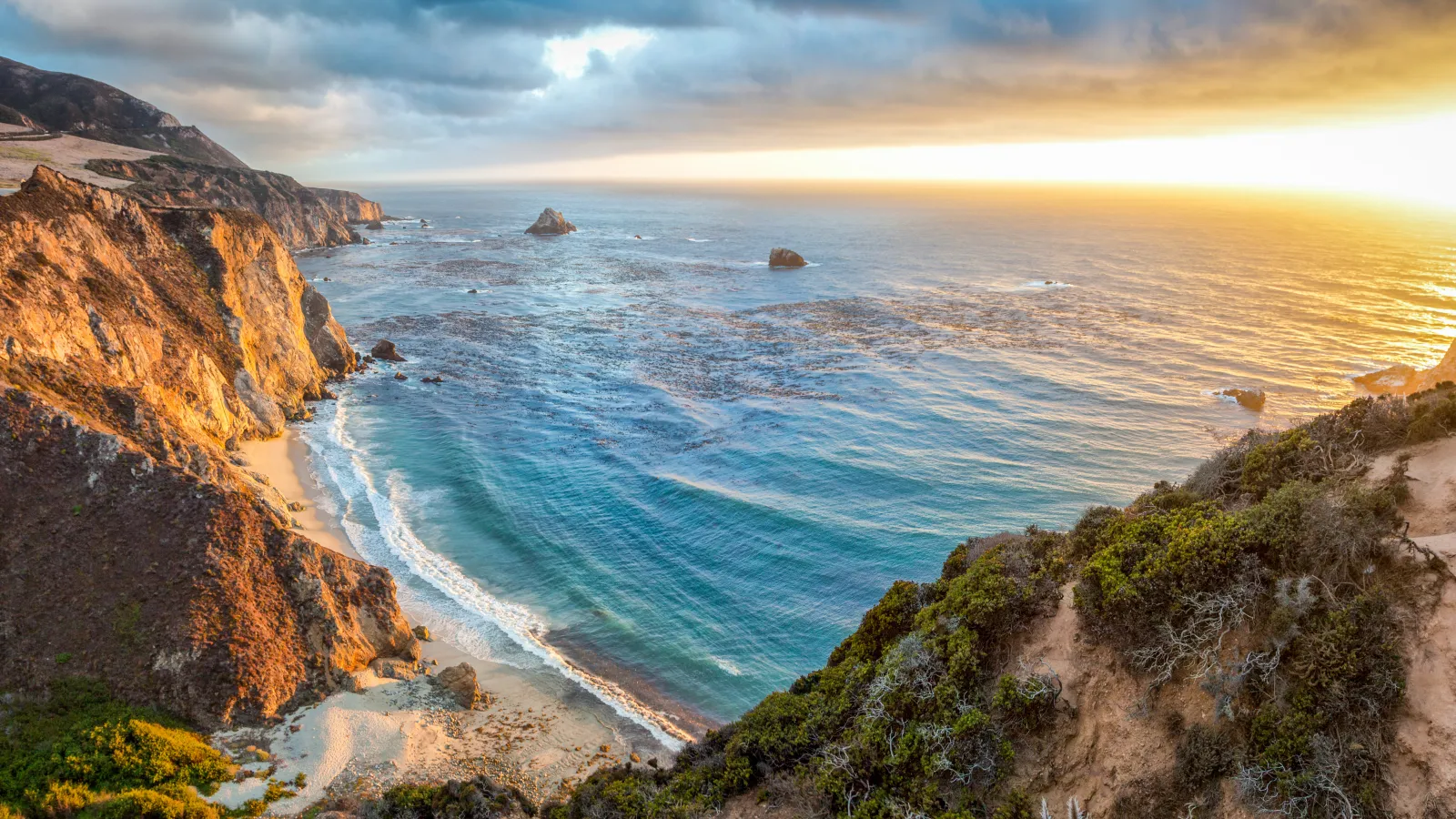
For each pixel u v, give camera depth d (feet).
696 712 110.52
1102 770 47.39
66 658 94.02
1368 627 40.88
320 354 265.95
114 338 152.35
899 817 52.08
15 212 152.87
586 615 132.57
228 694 94.89
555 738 100.68
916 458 202.49
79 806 77.15
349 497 171.94
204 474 123.75
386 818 79.61
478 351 308.60
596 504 173.37
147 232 204.33
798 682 76.48
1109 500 179.01
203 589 101.40
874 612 73.05
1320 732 39.91
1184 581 49.34
